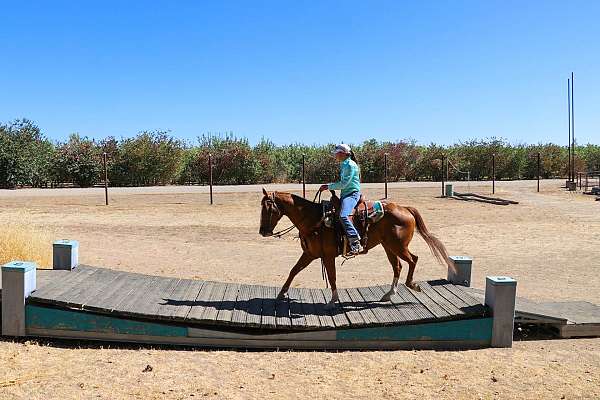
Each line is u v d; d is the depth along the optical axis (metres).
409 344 7.48
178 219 21.66
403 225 8.08
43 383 5.98
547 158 51.53
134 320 7.33
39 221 20.12
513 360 7.06
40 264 11.28
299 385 6.12
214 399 5.70
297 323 7.29
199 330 7.36
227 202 27.97
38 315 7.29
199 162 43.59
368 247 8.14
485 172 50.59
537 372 6.66
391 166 46.66
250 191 34.22
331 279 8.05
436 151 48.09
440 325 7.50
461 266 9.40
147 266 12.81
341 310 7.97
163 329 7.35
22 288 7.25
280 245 16.23
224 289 8.96
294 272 8.38
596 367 6.87
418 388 6.10
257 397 5.78
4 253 11.12
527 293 10.69
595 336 8.17
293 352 7.24
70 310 7.31
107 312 7.25
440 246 8.20
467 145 50.69
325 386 6.11
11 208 24.11
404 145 48.12
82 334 7.33
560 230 19.45
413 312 7.75
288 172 46.50
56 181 40.16
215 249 15.41
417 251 15.61
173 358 6.87
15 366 6.40
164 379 6.19
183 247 15.64
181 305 7.78
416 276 12.23
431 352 7.32
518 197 32.16
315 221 7.95
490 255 14.90
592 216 23.31
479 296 8.38
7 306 7.27
